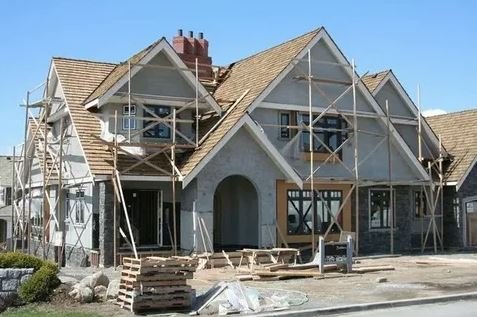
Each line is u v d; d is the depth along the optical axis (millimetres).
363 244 27516
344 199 26281
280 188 24922
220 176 23109
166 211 23672
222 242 26609
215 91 28328
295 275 18828
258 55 28766
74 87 25578
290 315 13055
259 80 25781
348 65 26875
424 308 14234
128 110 22734
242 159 23641
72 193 25188
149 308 13109
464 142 31156
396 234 28578
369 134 27297
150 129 23703
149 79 23625
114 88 22469
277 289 16484
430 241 30281
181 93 24234
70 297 14383
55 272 14766
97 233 22625
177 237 23656
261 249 22781
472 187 30109
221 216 26719
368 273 20125
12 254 14875
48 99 24609
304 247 24500
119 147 21750
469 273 20234
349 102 27188
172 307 13320
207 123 25078
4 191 45812
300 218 25453
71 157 24953
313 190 25312
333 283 17797
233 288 14070
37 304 13844
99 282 15203
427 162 30359
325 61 26656
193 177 21984
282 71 24969
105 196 22000
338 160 26031
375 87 28750
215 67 29859
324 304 14141
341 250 19953
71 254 24734
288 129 25984
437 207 30062
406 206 29016
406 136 30250
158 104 23781
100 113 24125
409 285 17344
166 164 23297
